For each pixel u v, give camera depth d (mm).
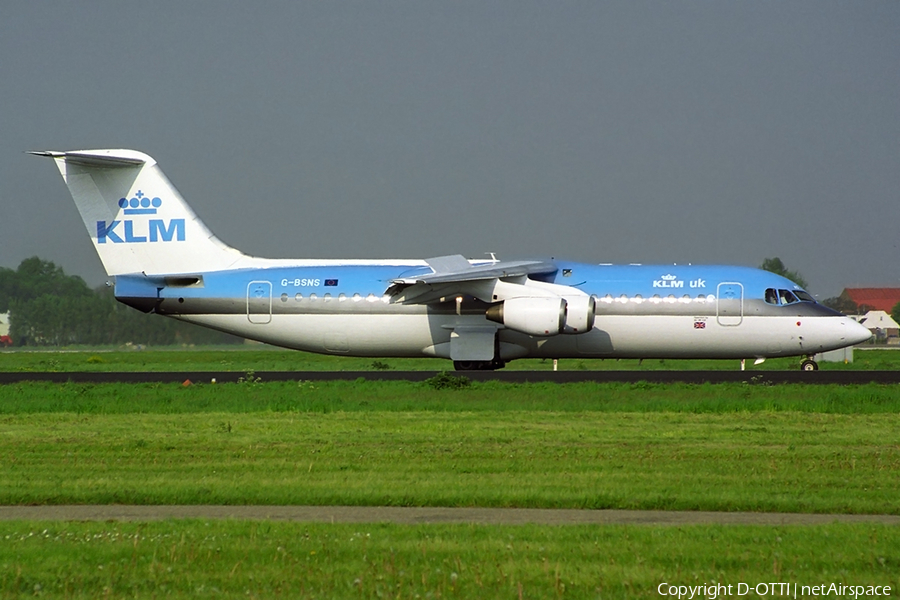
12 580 39344
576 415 94000
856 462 66438
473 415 94312
